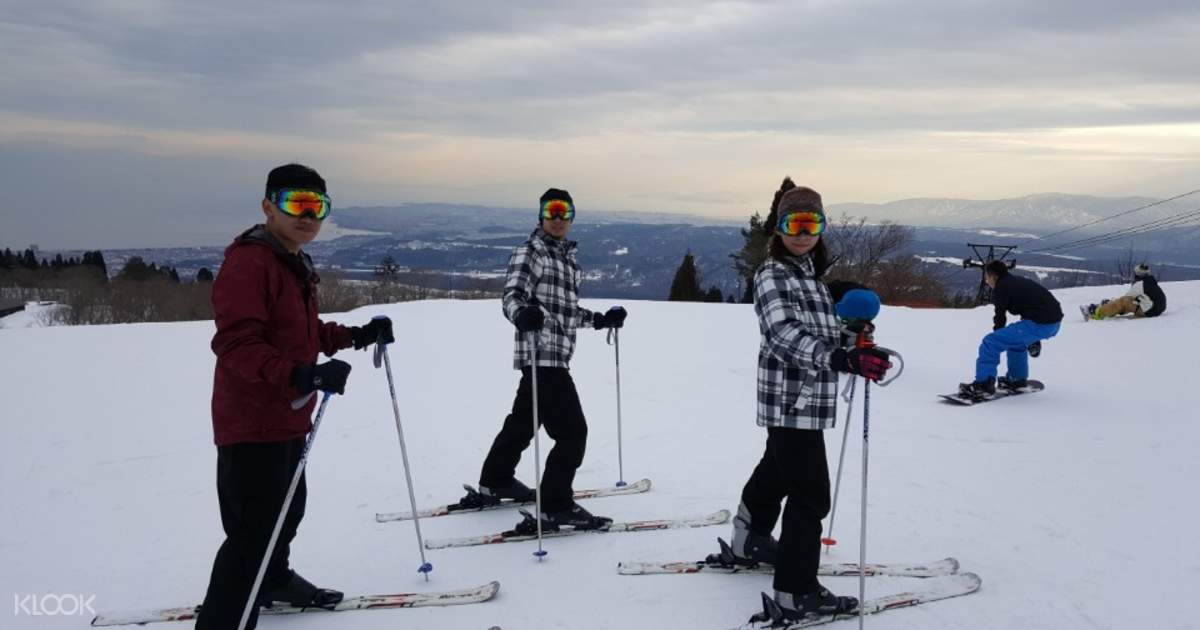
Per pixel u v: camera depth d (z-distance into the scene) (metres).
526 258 3.63
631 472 4.71
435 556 3.48
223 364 2.46
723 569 3.19
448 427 6.20
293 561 3.48
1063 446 4.90
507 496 4.13
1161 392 6.30
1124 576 3.00
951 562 3.12
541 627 2.76
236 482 2.46
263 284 2.39
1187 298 12.23
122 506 4.43
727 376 8.12
